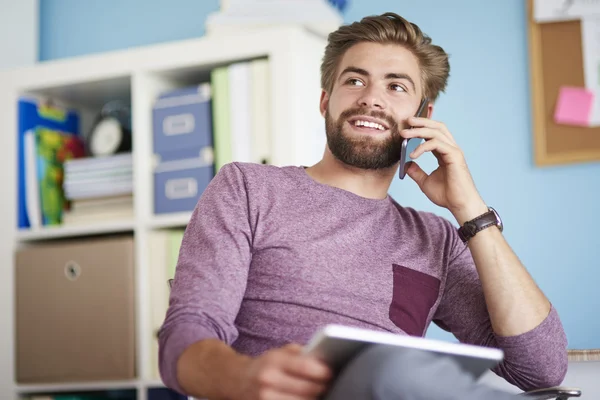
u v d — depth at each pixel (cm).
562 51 265
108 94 300
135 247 264
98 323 262
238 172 155
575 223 260
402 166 157
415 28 167
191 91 266
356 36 166
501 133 270
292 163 247
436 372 103
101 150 288
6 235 284
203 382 114
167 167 267
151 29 317
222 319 132
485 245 156
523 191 266
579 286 257
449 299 163
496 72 272
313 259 147
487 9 275
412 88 164
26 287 274
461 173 160
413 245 158
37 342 270
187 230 150
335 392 100
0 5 315
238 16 263
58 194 294
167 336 128
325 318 144
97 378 260
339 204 155
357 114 159
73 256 268
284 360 100
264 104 255
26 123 290
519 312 152
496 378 165
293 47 252
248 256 145
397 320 149
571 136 262
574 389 140
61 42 330
